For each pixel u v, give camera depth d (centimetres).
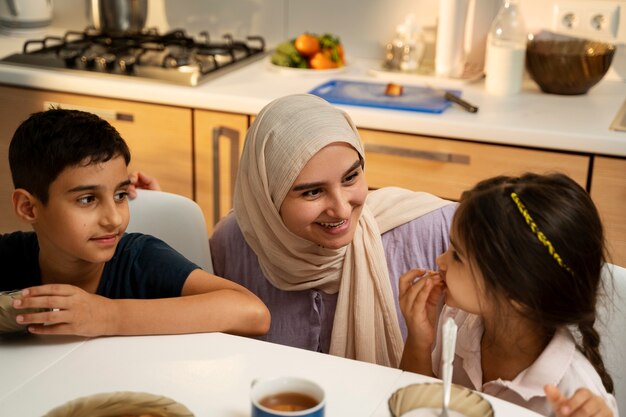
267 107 150
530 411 100
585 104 224
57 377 107
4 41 288
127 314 118
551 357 113
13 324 115
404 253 159
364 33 277
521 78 233
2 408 100
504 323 116
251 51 277
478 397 95
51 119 125
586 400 95
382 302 154
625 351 127
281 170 142
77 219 124
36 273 137
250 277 163
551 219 109
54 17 310
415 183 217
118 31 281
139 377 107
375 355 157
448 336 93
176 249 162
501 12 235
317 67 255
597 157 196
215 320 121
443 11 244
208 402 101
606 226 201
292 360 111
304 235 146
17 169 127
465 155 209
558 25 246
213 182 239
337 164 140
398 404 95
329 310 159
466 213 114
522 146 203
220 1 291
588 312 113
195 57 261
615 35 243
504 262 109
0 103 252
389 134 214
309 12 281
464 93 235
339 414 99
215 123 231
